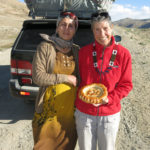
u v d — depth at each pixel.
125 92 1.86
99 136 1.93
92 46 1.88
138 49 12.68
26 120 4.09
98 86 1.83
